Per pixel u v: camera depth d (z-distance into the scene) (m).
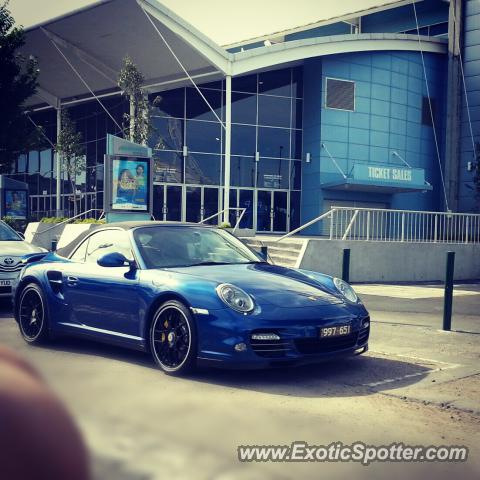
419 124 29.80
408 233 15.98
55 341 6.07
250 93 27.70
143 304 4.80
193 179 27.12
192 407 3.03
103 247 5.57
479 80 30.28
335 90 27.30
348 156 27.58
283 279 4.94
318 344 4.45
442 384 4.46
